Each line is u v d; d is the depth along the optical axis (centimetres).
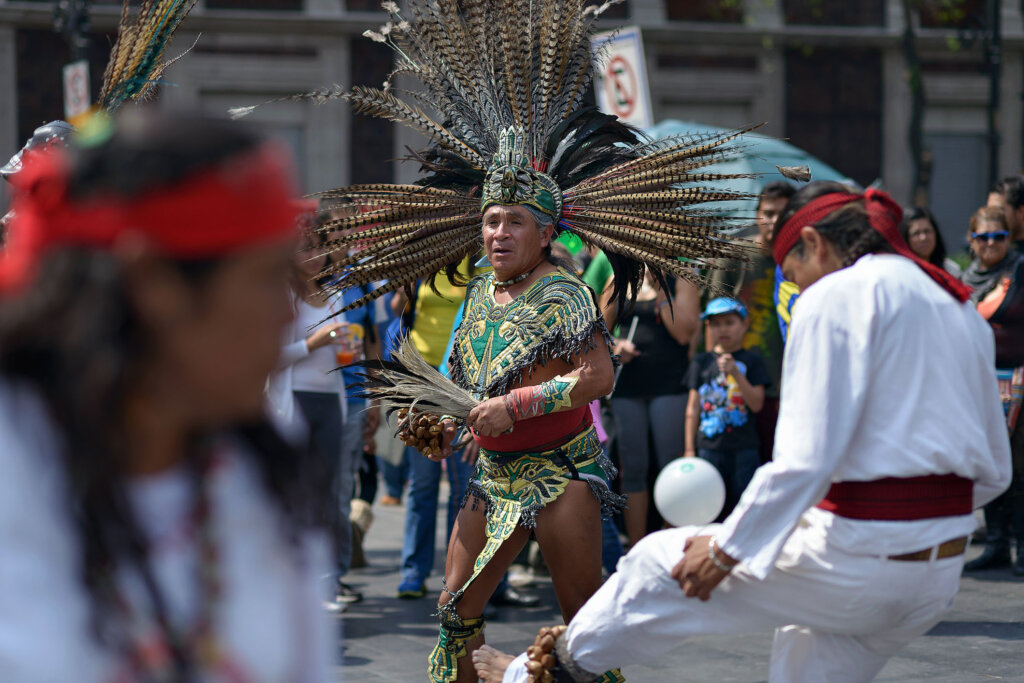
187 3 788
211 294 226
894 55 4341
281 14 3853
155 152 218
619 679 686
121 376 225
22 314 222
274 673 258
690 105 4228
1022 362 1293
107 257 219
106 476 229
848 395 510
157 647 241
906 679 883
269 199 230
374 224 786
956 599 1179
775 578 543
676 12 4200
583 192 757
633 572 575
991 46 3203
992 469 550
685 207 767
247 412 247
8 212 511
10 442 228
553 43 762
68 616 230
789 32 4228
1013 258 1328
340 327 1063
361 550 1412
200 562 248
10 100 3709
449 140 780
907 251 556
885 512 523
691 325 1258
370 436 1242
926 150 3359
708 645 1011
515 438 706
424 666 954
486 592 730
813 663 565
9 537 226
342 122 3925
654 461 1309
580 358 698
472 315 755
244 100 3869
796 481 511
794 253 569
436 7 786
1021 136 4453
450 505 1209
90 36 3659
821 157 4334
